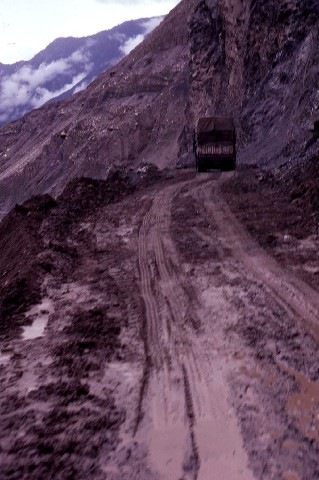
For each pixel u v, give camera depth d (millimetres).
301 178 21922
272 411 6379
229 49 64688
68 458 5543
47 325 10086
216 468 5340
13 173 142750
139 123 101500
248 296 10773
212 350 8375
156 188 31344
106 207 26578
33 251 17047
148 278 12969
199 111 71500
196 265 13680
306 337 8508
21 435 5969
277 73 48656
